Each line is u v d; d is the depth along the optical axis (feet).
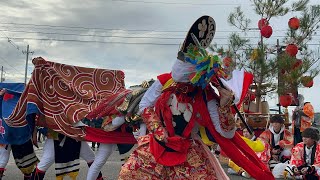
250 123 31.35
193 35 10.21
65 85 17.13
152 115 10.74
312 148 19.90
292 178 20.88
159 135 10.43
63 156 17.04
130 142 16.63
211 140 10.87
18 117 17.43
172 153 10.46
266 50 48.03
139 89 15.64
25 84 19.25
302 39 48.29
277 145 23.62
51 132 16.89
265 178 10.56
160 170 10.48
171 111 10.68
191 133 10.85
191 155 10.54
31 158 18.53
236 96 11.20
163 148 10.50
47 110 16.65
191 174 10.39
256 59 45.19
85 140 16.33
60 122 16.58
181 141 10.46
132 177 10.57
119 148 16.98
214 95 10.67
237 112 10.84
